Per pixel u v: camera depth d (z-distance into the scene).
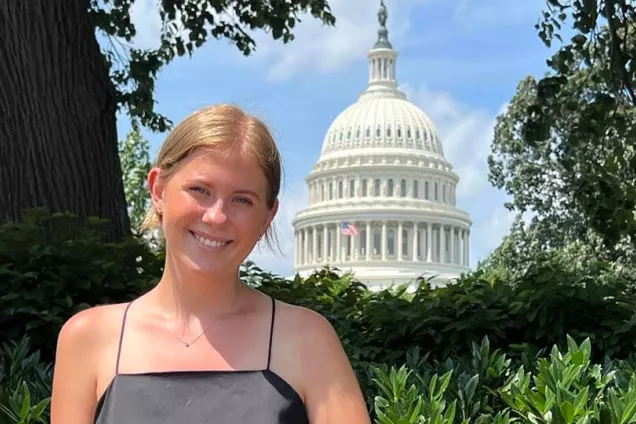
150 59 12.62
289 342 2.17
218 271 2.15
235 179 2.15
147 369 2.12
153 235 2.37
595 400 3.12
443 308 6.54
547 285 6.45
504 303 6.55
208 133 2.15
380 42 101.44
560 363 3.27
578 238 38.22
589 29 10.93
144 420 2.05
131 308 2.25
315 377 2.16
